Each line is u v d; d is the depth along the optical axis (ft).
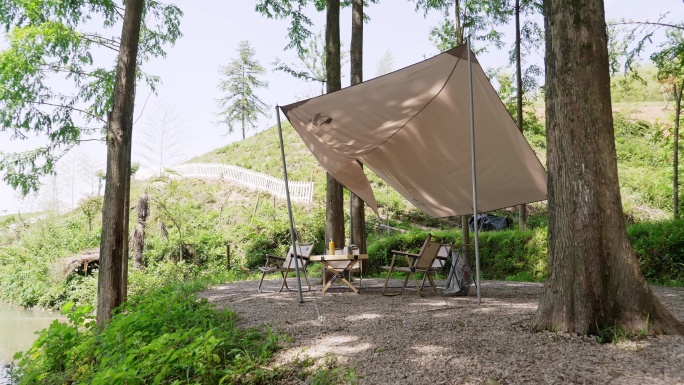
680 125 53.16
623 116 95.91
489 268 40.75
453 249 24.29
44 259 65.36
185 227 66.33
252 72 157.38
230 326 16.20
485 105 21.99
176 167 105.09
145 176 109.40
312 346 13.23
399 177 29.58
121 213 24.23
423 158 27.07
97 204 82.69
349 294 24.99
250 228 63.93
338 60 34.73
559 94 13.67
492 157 25.04
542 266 37.24
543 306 13.57
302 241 60.54
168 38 33.91
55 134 28.60
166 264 52.90
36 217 96.89
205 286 34.58
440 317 16.28
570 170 13.32
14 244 83.61
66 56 28.94
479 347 11.99
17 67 27.27
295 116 21.65
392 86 20.71
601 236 12.93
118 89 24.67
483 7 47.52
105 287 23.41
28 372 18.61
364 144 24.26
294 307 20.49
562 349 11.43
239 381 11.53
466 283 23.08
